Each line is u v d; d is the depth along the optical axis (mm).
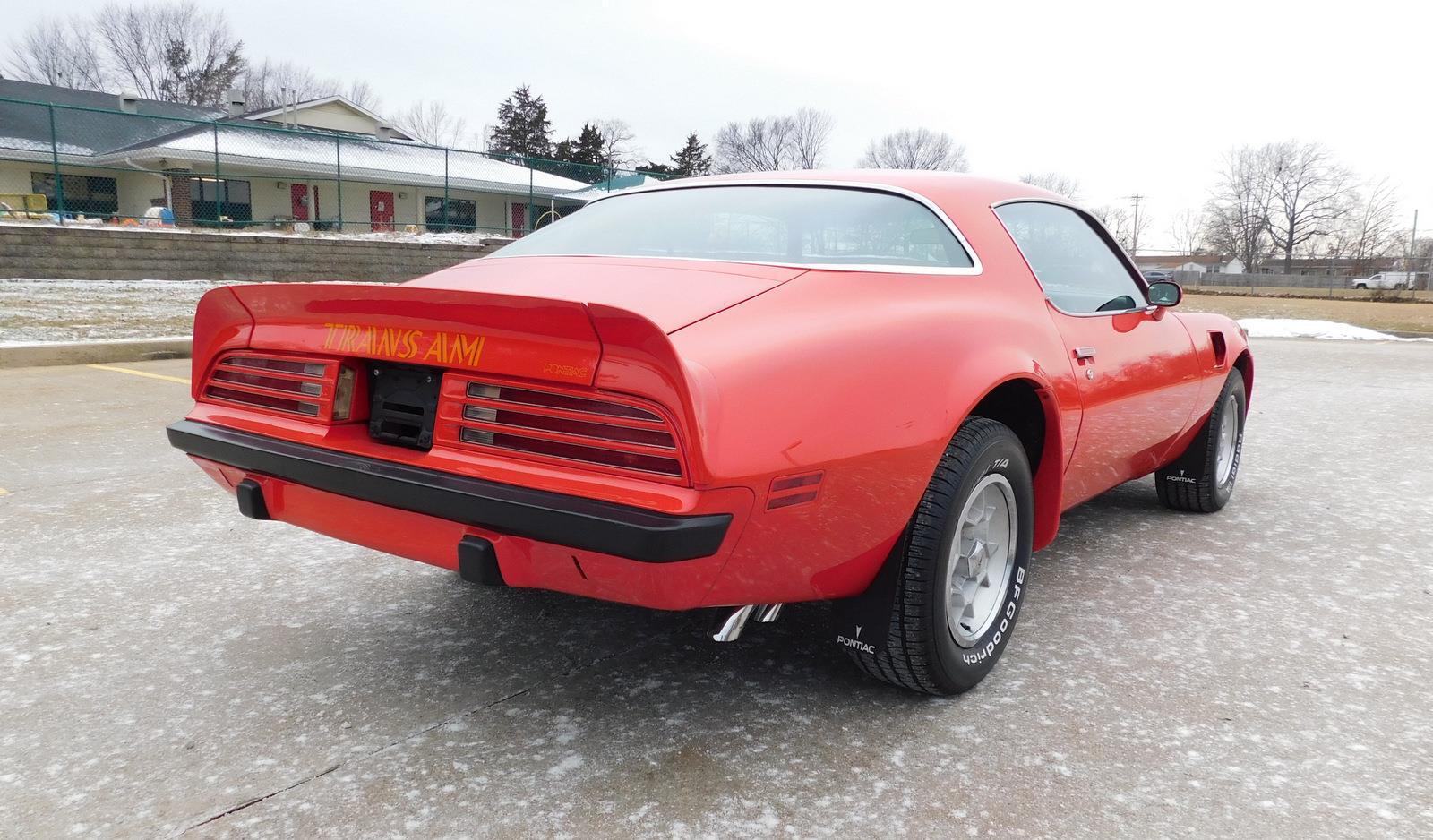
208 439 2301
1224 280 60938
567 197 34125
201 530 3689
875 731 2168
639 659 2551
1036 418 2617
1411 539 3770
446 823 1791
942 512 2129
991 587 2439
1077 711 2271
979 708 2283
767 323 1972
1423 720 2244
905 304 2250
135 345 9445
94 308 12945
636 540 1677
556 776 1962
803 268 2246
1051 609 2963
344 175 32250
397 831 1764
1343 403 7754
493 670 2475
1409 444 5895
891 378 2033
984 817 1832
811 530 1908
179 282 18297
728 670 2486
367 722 2184
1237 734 2166
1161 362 3279
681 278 2176
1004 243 2695
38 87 41531
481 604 2961
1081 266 3111
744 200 2656
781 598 2014
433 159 35688
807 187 2672
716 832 1774
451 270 2574
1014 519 2449
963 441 2201
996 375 2252
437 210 35000
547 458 1823
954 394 2125
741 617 2012
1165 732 2176
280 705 2262
